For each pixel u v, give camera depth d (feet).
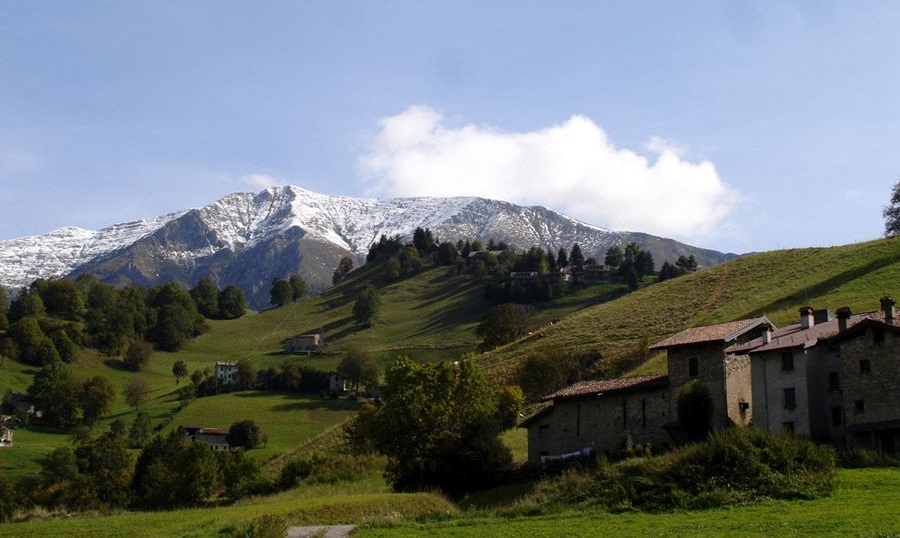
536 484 236.84
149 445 483.10
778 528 144.56
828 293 412.36
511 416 367.45
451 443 272.31
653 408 278.67
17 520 256.52
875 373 233.35
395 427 289.74
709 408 262.06
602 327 498.28
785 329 282.36
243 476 385.91
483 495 248.93
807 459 183.73
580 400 299.99
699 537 142.92
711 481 178.60
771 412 257.96
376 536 163.22
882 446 229.45
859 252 492.54
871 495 165.58
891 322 246.47
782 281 481.05
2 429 629.51
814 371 252.21
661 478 184.85
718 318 434.71
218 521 184.24
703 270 593.83
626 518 166.50
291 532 171.63
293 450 453.17
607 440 288.92
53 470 508.12
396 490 269.44
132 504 400.06
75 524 202.39
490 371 462.60
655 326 465.06
